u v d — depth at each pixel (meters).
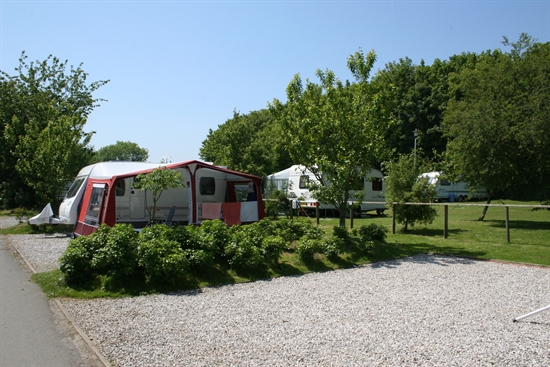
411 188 15.08
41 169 17.09
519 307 6.45
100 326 5.62
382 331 5.38
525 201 35.22
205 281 8.02
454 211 27.61
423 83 42.06
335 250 9.68
